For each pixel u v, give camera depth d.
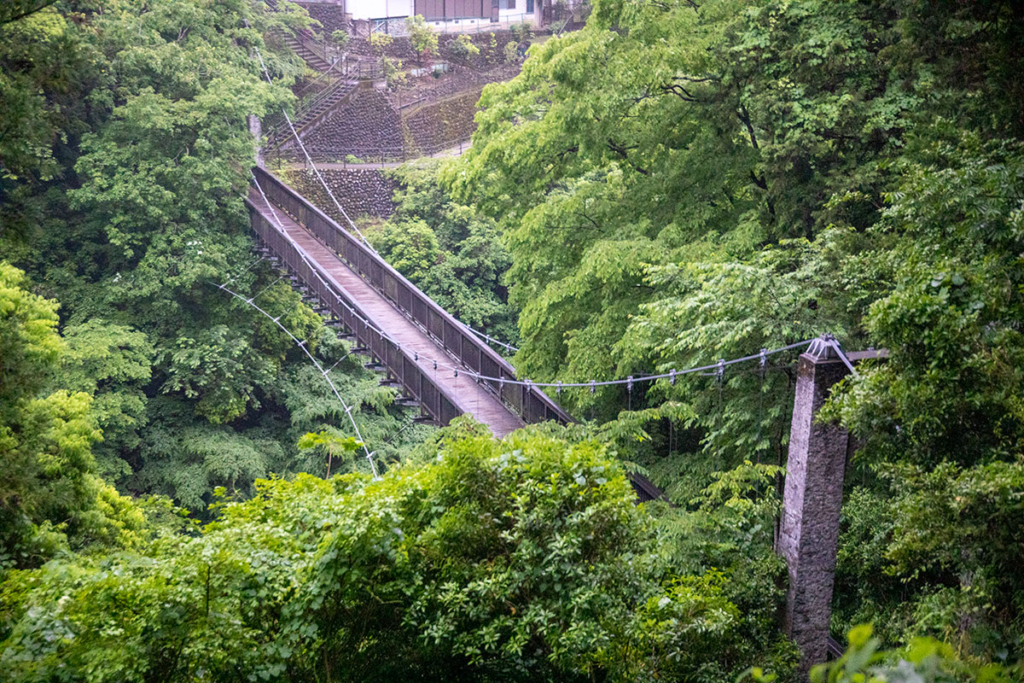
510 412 15.52
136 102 24.55
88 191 24.61
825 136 12.34
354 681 6.36
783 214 12.55
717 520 8.95
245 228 27.78
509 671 6.63
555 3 46.53
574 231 15.04
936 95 10.19
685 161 14.07
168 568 5.59
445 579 6.39
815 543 8.18
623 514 6.37
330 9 44.09
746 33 12.45
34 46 8.66
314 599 5.82
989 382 5.67
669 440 13.53
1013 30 8.45
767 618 8.14
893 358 6.13
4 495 8.91
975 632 5.82
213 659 5.41
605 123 14.18
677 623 6.79
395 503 6.14
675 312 10.59
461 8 47.12
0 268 13.23
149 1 28.52
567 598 6.20
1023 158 7.52
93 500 12.70
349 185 35.06
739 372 10.68
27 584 5.94
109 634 5.22
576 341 13.88
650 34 13.62
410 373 17.59
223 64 28.05
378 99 38.84
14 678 5.07
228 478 24.28
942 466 6.08
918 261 7.35
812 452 8.03
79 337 23.20
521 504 6.33
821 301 10.02
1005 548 5.75
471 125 42.28
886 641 8.03
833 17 12.28
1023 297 6.04
